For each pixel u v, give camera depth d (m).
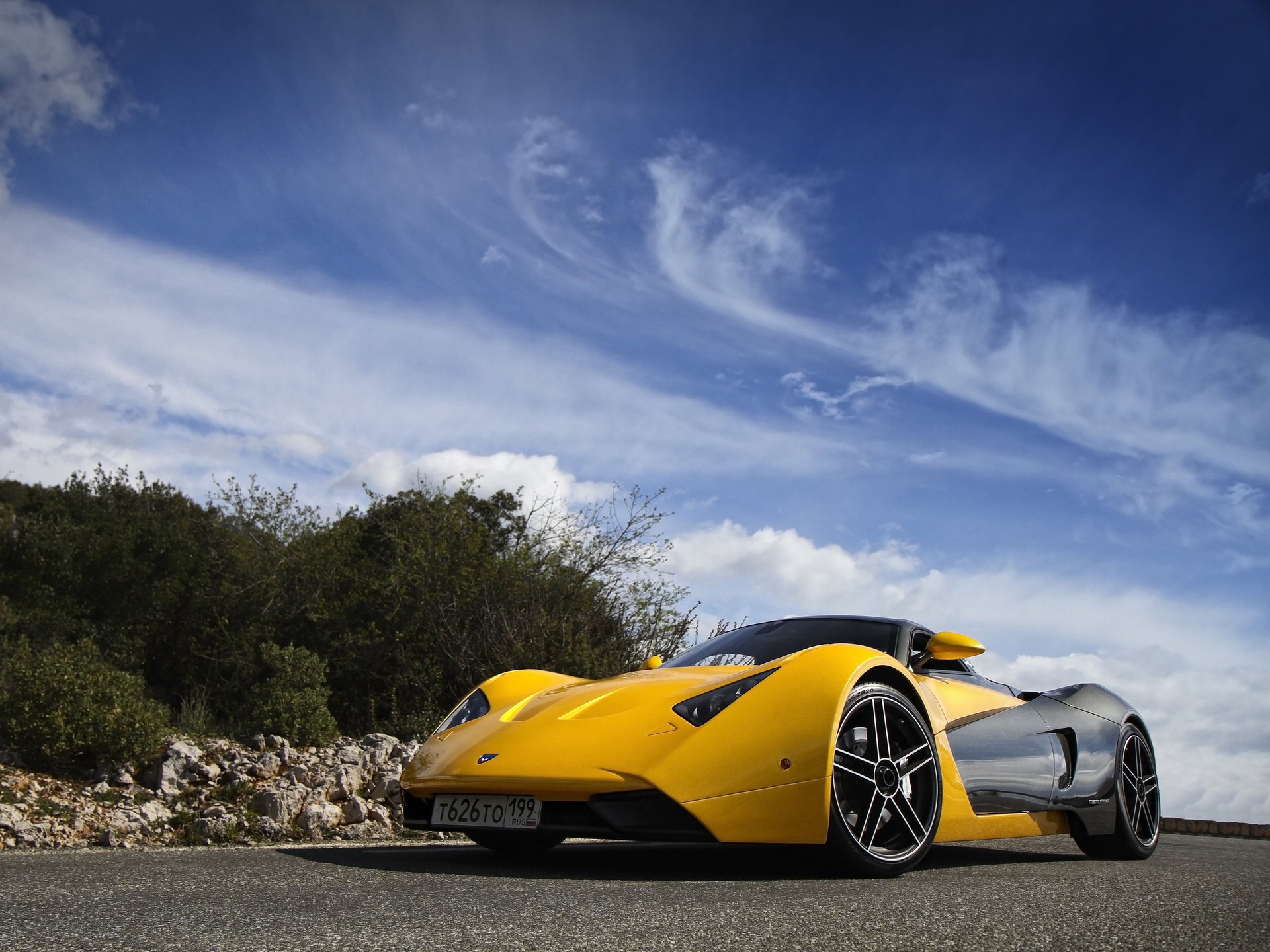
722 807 2.44
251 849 3.22
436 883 2.07
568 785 2.51
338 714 10.67
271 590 11.85
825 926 1.50
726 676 2.94
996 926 1.53
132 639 12.12
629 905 1.71
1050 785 3.58
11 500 19.61
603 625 10.20
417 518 11.27
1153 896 1.92
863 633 3.60
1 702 5.39
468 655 9.91
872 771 2.70
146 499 15.10
